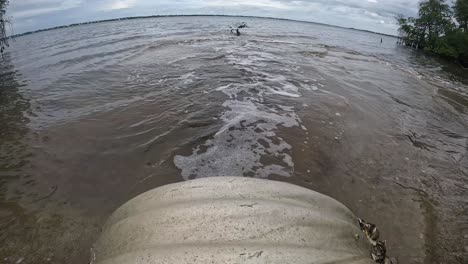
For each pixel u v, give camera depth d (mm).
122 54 16469
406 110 8711
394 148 6102
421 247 3645
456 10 25094
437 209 4359
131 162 5215
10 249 3520
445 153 6176
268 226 2162
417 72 16125
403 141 6469
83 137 6094
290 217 2295
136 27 41312
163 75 11195
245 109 7551
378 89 10727
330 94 9133
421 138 6797
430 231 3914
